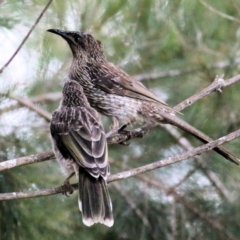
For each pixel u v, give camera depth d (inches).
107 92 479.5
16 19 531.8
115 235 531.2
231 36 539.5
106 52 540.7
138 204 537.3
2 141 490.0
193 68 542.6
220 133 537.6
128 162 537.6
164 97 542.6
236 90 538.6
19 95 539.8
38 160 409.1
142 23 534.6
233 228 538.9
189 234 537.3
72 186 393.4
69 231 500.7
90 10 529.0
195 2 529.0
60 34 495.8
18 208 475.2
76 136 392.2
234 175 545.0
